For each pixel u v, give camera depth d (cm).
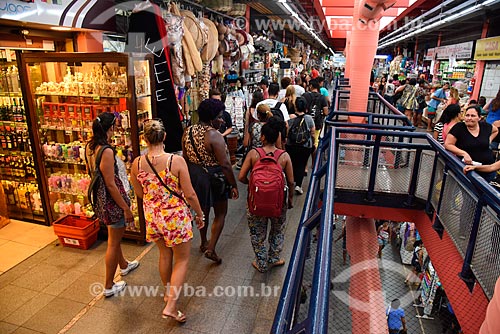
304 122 493
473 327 220
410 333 297
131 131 352
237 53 701
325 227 149
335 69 3612
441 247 309
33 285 316
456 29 1401
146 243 388
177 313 271
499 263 201
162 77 434
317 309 99
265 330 269
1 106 416
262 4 755
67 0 370
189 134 321
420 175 383
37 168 401
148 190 259
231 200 513
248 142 505
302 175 524
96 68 368
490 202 208
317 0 855
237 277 332
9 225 430
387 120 524
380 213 409
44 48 400
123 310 287
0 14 301
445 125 453
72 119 382
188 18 482
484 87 1064
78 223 392
